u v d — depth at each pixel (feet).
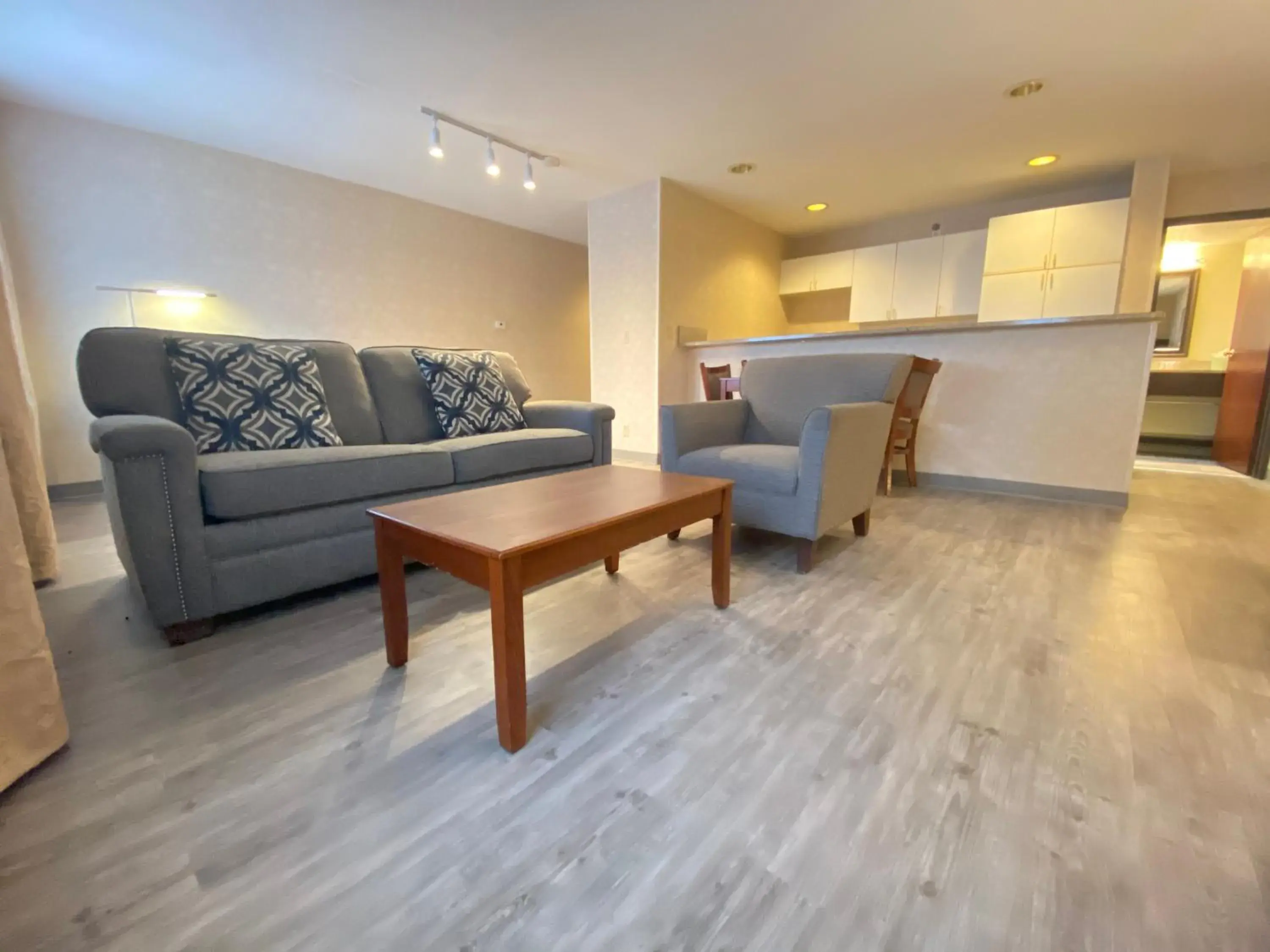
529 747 3.81
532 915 2.62
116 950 2.46
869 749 3.75
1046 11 7.66
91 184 11.05
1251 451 13.61
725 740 3.87
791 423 8.91
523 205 16.53
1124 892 2.70
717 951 2.44
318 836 3.07
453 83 9.60
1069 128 11.27
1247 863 2.84
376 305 15.43
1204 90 9.70
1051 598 6.21
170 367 6.72
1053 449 10.85
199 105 10.42
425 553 4.28
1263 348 13.35
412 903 2.68
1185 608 5.92
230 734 3.94
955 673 4.68
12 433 6.35
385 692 4.49
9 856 2.93
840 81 9.48
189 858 2.92
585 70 9.16
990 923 2.56
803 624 5.62
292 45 8.45
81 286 11.07
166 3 7.44
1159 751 3.69
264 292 13.37
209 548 5.27
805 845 3.00
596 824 3.15
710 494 5.61
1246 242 16.55
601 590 6.53
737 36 8.25
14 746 3.43
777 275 19.39
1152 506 10.46
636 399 15.75
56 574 6.90
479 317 17.94
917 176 13.92
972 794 3.34
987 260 15.02
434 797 3.36
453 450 7.43
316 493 5.94
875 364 8.34
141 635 5.42
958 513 9.97
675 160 13.02
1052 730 3.92
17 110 10.24
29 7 7.49
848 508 7.63
